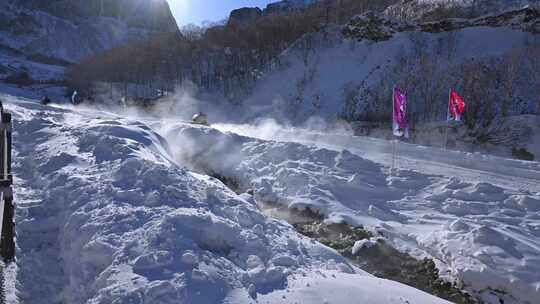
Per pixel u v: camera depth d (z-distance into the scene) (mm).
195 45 75375
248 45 67312
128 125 11719
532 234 8469
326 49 58156
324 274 5039
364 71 51219
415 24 57719
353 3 81000
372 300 4387
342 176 12016
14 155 9320
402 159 15789
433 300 4746
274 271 4762
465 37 52719
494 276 6703
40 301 4516
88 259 4797
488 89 38469
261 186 11508
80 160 8297
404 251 8234
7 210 4984
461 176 13227
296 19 70562
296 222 9961
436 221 9281
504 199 10352
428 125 35906
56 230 6016
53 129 11547
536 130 31062
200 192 6891
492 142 31516
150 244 4801
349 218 9406
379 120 39531
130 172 7242
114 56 81938
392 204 10469
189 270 4402
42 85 70312
